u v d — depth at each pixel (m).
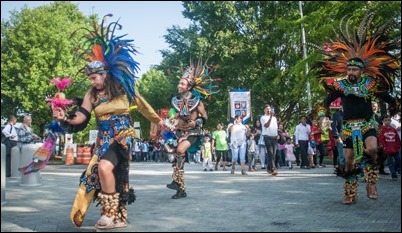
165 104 40.44
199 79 7.37
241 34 31.64
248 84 30.27
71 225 4.61
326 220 4.65
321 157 15.42
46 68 29.61
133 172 13.19
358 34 6.22
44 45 29.95
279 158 15.45
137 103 5.20
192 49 30.80
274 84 28.53
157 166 18.59
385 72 6.12
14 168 11.52
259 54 29.95
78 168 18.22
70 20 36.34
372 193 6.18
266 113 11.63
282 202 6.00
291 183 8.70
